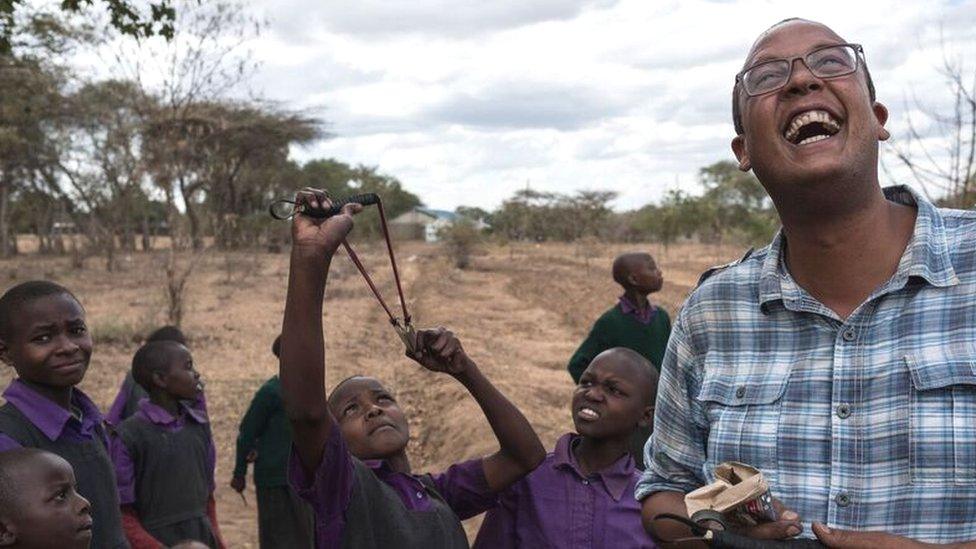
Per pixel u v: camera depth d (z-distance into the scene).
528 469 3.49
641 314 7.34
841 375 2.00
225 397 15.38
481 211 99.12
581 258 62.66
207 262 48.62
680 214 55.22
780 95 2.06
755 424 2.07
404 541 3.10
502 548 3.69
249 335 23.31
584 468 3.84
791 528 1.90
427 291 37.06
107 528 3.96
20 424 3.77
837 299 2.07
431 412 13.89
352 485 2.96
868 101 2.06
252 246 59.94
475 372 3.38
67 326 3.88
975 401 1.89
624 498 3.70
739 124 2.27
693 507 1.92
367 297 34.06
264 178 61.69
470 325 26.09
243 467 7.04
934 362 1.92
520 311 31.03
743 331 2.16
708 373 2.18
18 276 42.62
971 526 1.88
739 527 1.94
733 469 1.97
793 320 2.10
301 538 6.78
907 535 1.90
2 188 59.84
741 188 67.25
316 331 2.66
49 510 3.06
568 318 28.56
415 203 116.94
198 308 29.89
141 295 34.28
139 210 60.50
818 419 2.01
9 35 7.56
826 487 1.98
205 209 36.06
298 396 2.66
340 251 56.56
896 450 1.93
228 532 8.89
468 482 3.50
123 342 20.86
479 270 51.50
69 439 3.90
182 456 5.46
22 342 3.82
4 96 20.20
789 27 2.11
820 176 1.96
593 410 3.81
